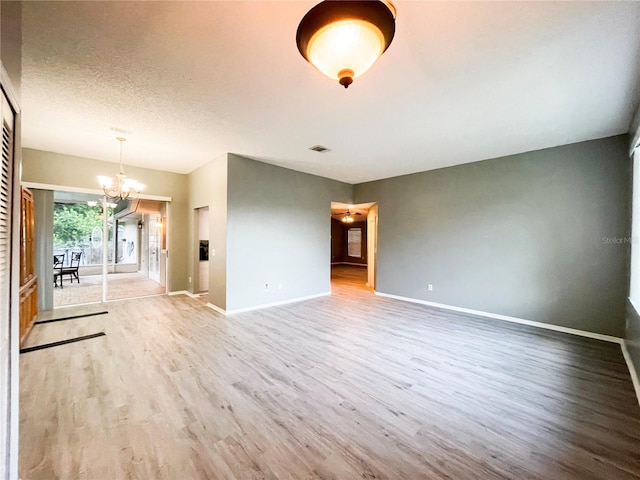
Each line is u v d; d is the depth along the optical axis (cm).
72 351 306
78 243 908
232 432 183
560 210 388
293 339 350
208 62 210
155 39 185
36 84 240
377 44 123
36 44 188
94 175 488
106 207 523
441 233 518
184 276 612
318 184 603
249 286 482
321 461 160
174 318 431
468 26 171
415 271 557
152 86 243
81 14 162
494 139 368
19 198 145
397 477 150
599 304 357
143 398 219
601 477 151
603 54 196
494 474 152
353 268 1166
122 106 280
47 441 171
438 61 206
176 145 406
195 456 162
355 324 412
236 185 461
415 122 316
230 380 249
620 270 342
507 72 220
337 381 250
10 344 137
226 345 328
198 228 589
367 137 364
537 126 324
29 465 153
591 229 364
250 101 269
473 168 477
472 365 283
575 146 377
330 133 351
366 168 531
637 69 213
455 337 361
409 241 568
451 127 329
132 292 621
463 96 257
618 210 344
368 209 769
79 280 771
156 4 156
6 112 131
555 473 153
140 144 402
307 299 577
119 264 966
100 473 149
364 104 274
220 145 403
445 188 514
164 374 258
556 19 165
